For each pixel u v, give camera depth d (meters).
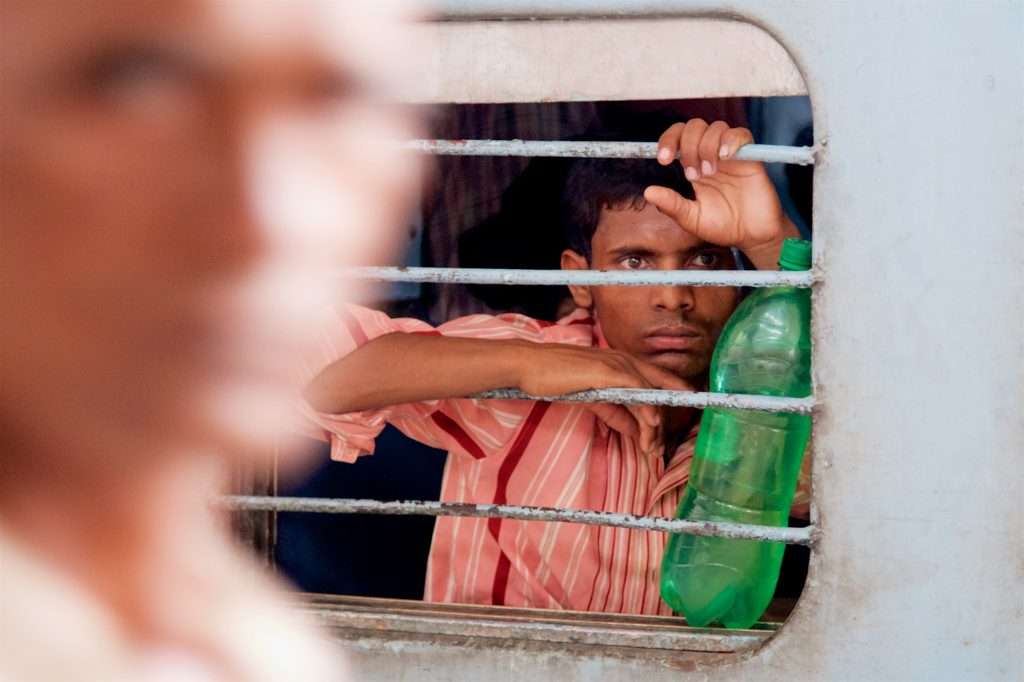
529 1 3.38
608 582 4.71
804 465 4.36
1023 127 3.27
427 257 6.11
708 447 3.88
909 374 3.35
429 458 6.05
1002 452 3.34
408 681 3.56
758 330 3.78
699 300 4.62
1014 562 3.36
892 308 3.33
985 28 3.25
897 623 3.40
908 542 3.38
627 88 3.43
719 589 3.71
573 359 3.67
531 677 3.53
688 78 3.41
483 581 4.77
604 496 4.77
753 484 3.79
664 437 4.84
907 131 3.29
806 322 3.73
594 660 3.50
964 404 3.34
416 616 3.63
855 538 3.40
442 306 6.21
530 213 6.05
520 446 4.82
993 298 3.31
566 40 3.42
